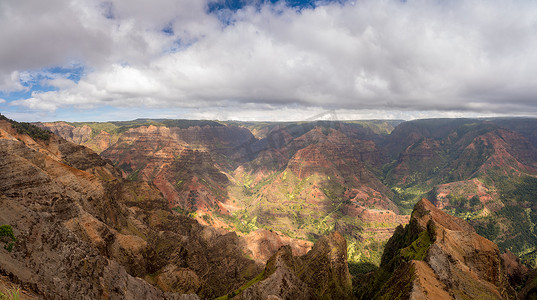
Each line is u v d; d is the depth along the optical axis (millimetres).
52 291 26172
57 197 55125
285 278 65062
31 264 26609
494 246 66000
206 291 82750
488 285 57656
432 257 55656
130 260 67000
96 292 33500
